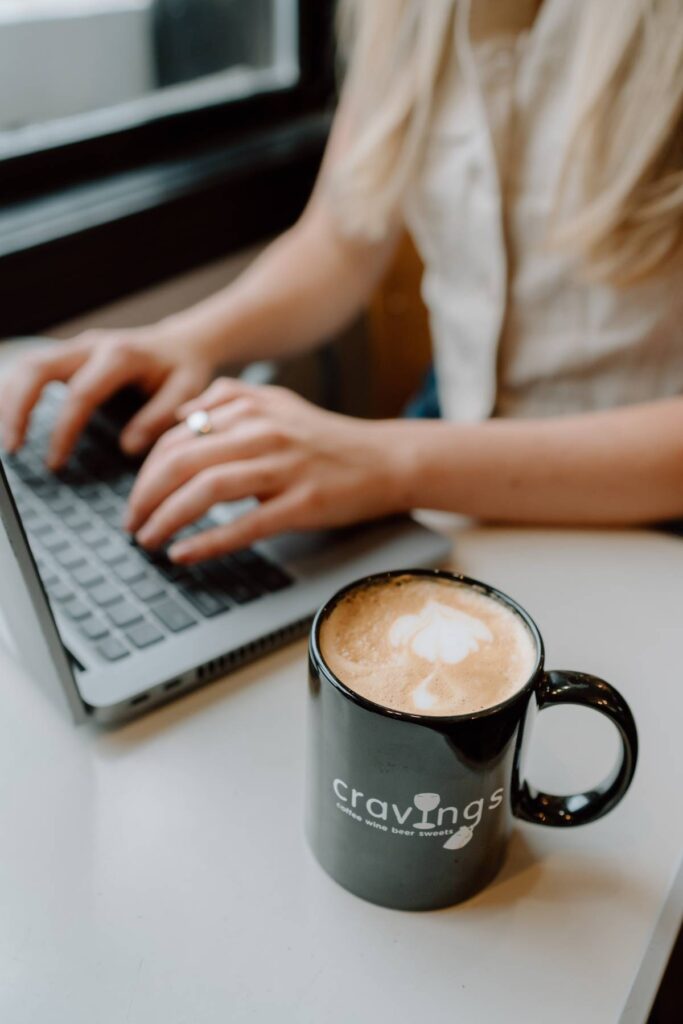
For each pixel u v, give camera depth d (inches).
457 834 12.6
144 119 42.8
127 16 41.1
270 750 16.3
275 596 19.1
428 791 12.0
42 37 38.2
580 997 12.6
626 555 21.5
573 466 22.1
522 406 30.2
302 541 21.1
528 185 28.6
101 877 14.1
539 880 14.2
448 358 32.3
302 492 20.8
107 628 18.1
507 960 13.0
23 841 14.7
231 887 14.0
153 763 16.1
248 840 14.7
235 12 46.0
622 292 27.2
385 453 22.2
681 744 16.4
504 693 12.2
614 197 25.1
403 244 40.1
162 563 20.2
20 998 12.5
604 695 12.6
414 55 30.0
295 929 13.4
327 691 11.9
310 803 13.8
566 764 16.1
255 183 43.9
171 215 40.0
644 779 15.8
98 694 16.4
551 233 27.0
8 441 24.4
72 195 39.4
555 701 12.6
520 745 12.5
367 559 20.4
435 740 11.4
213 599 19.0
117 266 38.3
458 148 29.5
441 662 12.7
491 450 22.4
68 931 13.4
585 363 28.4
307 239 34.5
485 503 22.1
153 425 24.8
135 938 13.3
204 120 45.4
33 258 34.6
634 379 28.1
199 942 13.2
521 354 29.6
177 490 20.9
